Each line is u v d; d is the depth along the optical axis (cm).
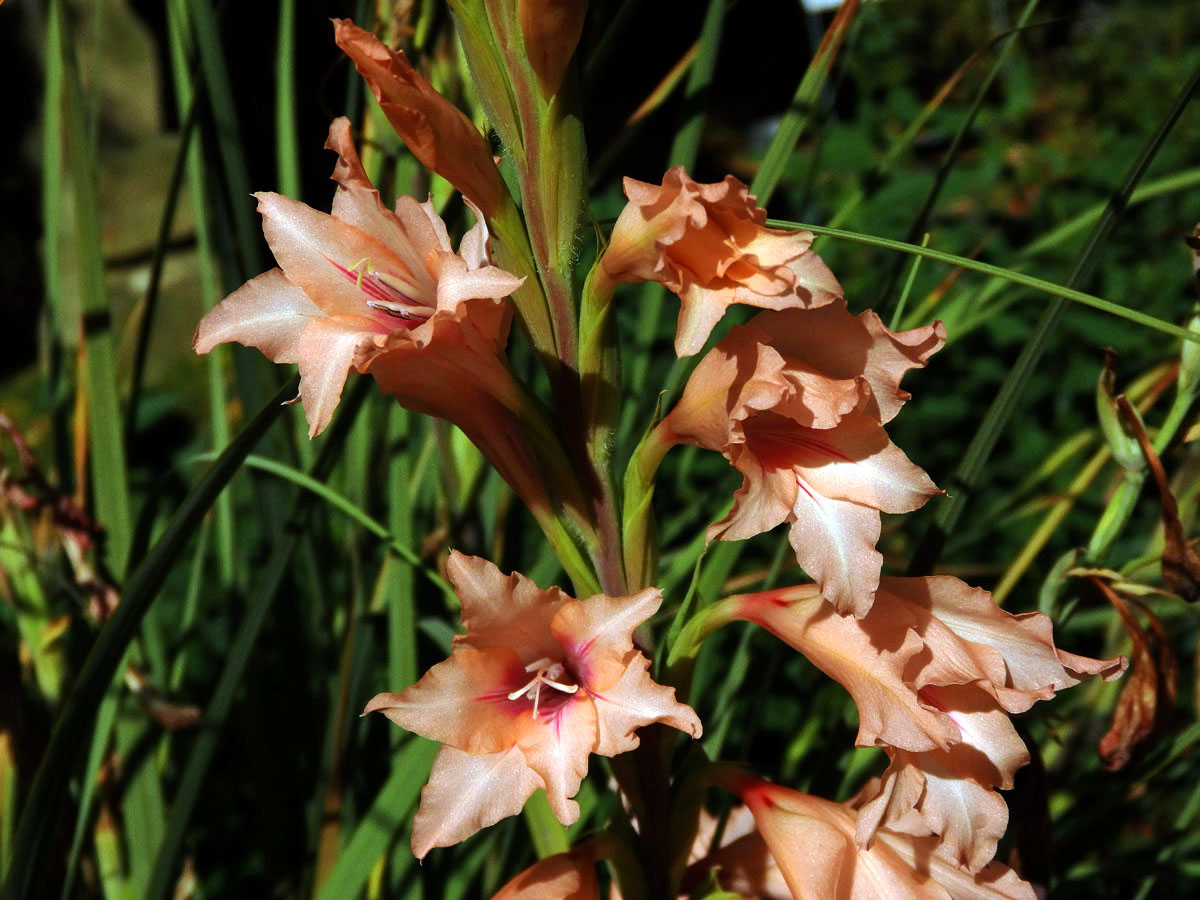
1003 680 41
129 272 218
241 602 61
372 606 58
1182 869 53
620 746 39
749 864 45
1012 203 138
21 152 231
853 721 50
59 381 62
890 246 42
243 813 79
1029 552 59
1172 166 138
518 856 57
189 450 144
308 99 140
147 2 238
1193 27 221
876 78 214
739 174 226
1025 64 184
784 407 40
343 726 55
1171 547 47
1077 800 59
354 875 49
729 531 39
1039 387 113
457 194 54
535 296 42
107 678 44
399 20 53
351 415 50
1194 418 47
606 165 58
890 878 42
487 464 58
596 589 43
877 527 40
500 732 40
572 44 41
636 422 62
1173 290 120
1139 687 49
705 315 38
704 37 54
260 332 42
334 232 42
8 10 230
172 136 237
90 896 59
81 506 58
